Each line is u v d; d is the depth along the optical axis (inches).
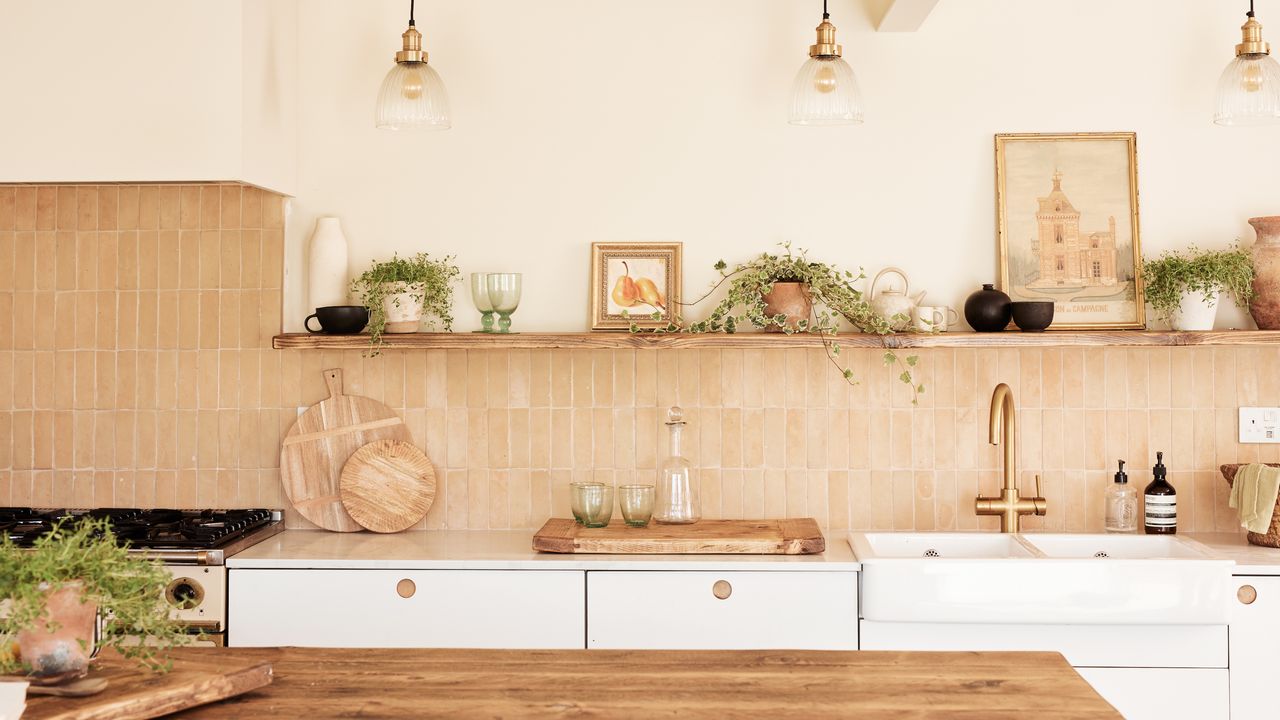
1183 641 118.6
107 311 145.6
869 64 143.0
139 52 127.5
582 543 126.9
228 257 144.6
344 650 84.0
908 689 73.6
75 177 128.0
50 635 67.1
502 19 144.9
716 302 143.5
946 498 141.8
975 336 132.3
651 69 143.9
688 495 136.2
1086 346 140.9
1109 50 141.5
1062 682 75.0
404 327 138.1
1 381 146.4
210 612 125.0
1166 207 141.3
